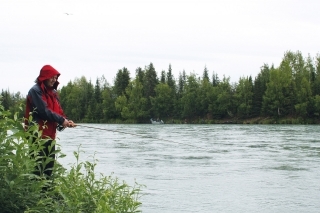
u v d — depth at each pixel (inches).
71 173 187.3
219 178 529.3
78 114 3986.2
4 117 168.2
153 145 1067.9
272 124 2952.8
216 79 4439.0
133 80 3843.5
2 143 162.9
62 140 1218.6
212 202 394.6
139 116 3762.3
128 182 486.9
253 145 1050.1
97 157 740.7
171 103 3752.5
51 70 213.6
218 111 3440.0
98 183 205.0
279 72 3073.3
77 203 171.5
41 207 160.7
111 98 4094.5
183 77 4362.7
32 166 164.6
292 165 661.3
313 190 458.0
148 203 386.3
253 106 3223.4
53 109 217.2
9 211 157.6
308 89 2952.8
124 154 816.3
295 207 381.7
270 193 438.9
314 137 1381.6
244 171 593.6
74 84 4188.0
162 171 583.8
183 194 428.5
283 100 3026.6
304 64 3484.3
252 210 368.5
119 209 197.6
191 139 1275.8
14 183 155.9
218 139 1277.1
